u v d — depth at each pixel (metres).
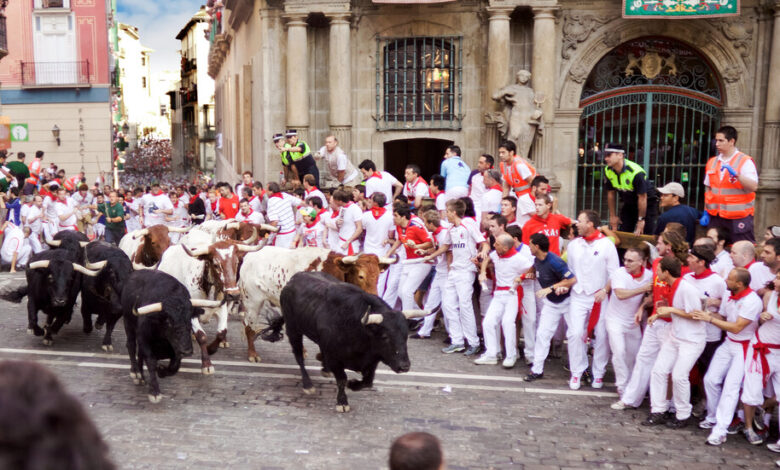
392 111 17.02
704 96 16.78
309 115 16.91
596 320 8.10
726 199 9.05
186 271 8.33
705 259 6.75
